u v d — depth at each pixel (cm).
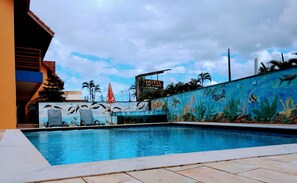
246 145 789
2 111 1101
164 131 1326
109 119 1969
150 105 2334
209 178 275
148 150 760
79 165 343
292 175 284
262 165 332
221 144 830
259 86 1248
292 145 509
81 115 1869
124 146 845
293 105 1067
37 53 1363
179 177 280
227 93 1464
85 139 1047
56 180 274
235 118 1398
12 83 1144
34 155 434
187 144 858
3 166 346
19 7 1280
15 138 707
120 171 304
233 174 290
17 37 1606
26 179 278
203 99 1672
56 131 1391
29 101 2328
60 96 2294
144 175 289
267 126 998
